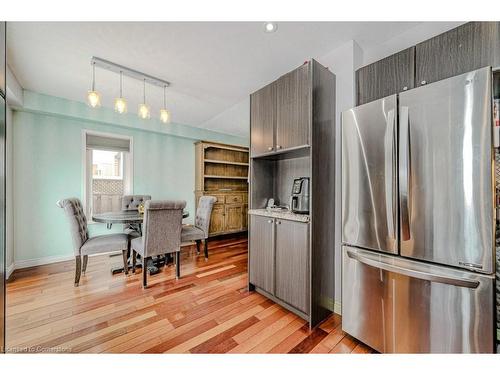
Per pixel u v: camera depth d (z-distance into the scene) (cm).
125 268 279
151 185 440
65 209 248
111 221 263
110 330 171
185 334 167
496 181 128
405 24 183
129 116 395
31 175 319
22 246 310
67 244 345
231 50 216
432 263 125
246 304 213
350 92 202
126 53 220
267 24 181
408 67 168
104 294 229
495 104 133
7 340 158
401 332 134
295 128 194
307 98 183
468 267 112
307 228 181
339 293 202
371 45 211
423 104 127
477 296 110
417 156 129
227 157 569
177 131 459
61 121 345
